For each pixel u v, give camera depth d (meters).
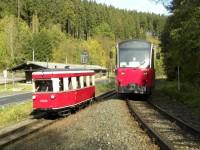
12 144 14.81
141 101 32.25
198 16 30.09
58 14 192.88
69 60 142.38
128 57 32.38
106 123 18.77
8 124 20.42
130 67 32.12
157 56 34.78
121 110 24.80
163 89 46.44
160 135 14.31
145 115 22.09
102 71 126.38
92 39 179.88
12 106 29.47
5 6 176.38
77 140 14.78
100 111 24.38
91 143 14.03
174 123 18.92
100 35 192.00
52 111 23.61
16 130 18.23
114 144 13.71
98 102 33.19
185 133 16.11
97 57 156.38
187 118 21.41
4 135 16.89
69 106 24.91
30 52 136.75
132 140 14.39
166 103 30.72
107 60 162.25
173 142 14.02
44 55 139.25
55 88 23.64
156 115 22.23
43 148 13.62
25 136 16.64
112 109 25.28
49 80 23.64
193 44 32.00
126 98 34.75
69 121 20.95
